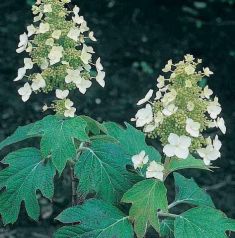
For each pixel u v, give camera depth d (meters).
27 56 2.87
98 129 1.08
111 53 3.02
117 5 3.38
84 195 1.02
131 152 1.10
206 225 0.97
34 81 1.02
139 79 2.84
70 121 0.99
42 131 1.05
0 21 3.10
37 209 1.04
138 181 1.03
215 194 2.18
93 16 3.29
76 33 1.01
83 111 2.57
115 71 2.88
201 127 0.93
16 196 1.04
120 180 1.03
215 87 2.86
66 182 2.03
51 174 1.04
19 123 2.43
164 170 1.00
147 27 3.26
